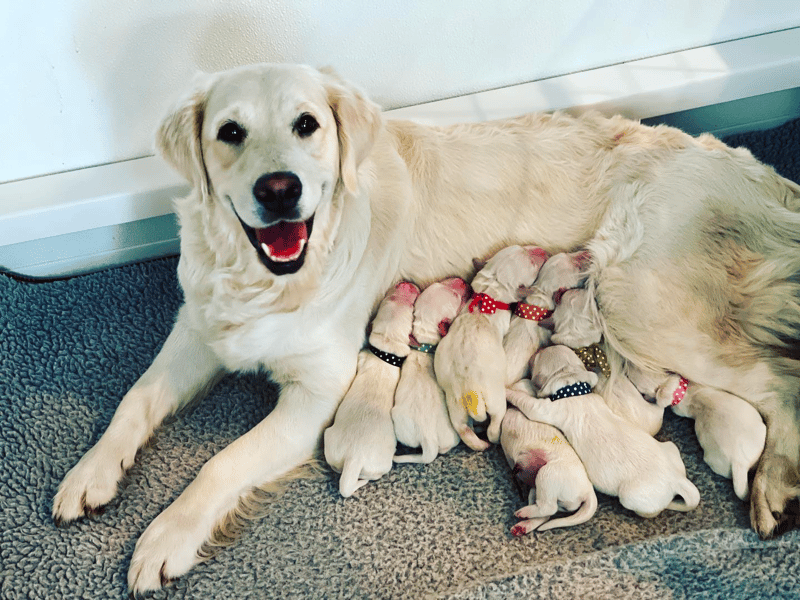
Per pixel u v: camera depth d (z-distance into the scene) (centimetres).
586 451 183
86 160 237
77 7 204
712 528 180
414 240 215
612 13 246
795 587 172
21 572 177
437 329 204
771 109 272
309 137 165
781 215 205
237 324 192
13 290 238
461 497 192
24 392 215
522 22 241
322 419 195
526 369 206
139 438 197
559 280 203
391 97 251
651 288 200
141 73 223
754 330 201
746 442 181
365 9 226
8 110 218
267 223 160
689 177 204
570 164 216
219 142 164
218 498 179
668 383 196
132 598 170
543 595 170
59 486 189
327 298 191
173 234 250
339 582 176
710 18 255
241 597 173
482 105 248
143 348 227
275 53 230
